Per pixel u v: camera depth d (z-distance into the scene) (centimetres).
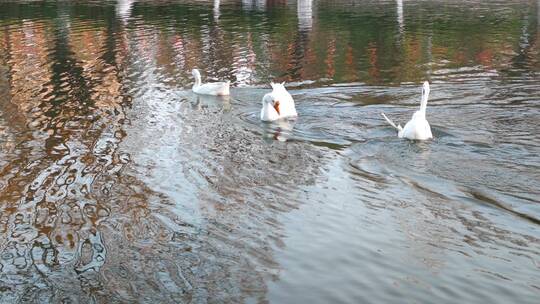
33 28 4259
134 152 1747
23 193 1488
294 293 1042
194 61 3108
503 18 4406
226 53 3294
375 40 3634
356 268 1112
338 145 1734
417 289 1043
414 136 1730
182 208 1376
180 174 1569
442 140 1733
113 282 1099
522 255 1141
